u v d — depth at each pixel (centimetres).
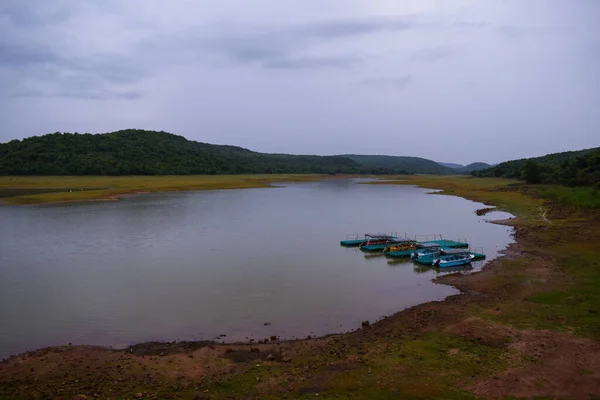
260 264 3509
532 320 2066
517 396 1397
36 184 9962
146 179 12300
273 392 1475
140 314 2389
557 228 4541
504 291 2620
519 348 1761
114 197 8375
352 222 5797
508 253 3684
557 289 2534
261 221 5800
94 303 2569
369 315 2381
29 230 4938
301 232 5019
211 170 16538
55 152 13525
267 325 2234
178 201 8019
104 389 1512
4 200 7456
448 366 1628
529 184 10644
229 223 5591
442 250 3741
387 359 1708
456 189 11194
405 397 1411
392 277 3169
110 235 4681
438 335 1948
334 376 1578
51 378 1606
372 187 12950
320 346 1903
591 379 1484
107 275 3159
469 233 4862
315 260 3681
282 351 1852
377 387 1481
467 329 1992
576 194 6419
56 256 3738
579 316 2069
